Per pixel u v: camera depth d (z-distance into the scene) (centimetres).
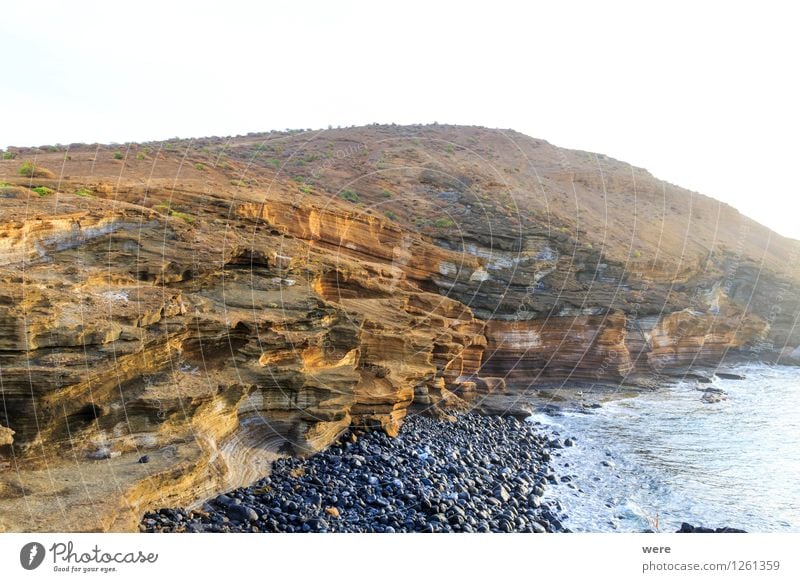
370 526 1473
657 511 1961
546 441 2678
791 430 3036
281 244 2477
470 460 2177
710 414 3341
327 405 1944
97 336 1373
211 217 2475
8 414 1223
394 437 2222
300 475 1712
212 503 1399
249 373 1789
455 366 3111
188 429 1491
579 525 1791
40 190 1930
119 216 1873
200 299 1861
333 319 2156
